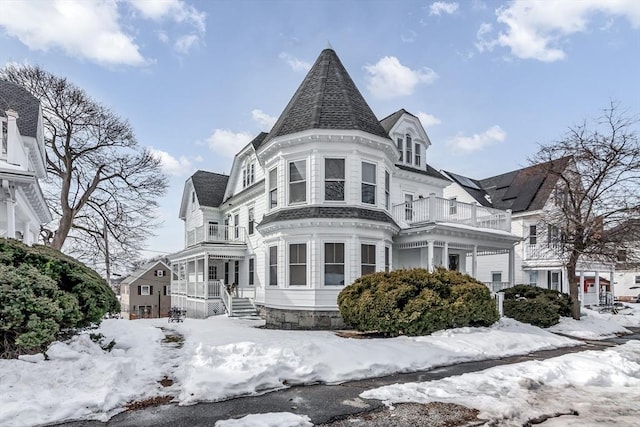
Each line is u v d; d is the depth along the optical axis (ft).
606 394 19.45
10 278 18.03
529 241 76.13
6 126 29.94
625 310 73.15
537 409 16.89
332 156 43.47
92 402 15.15
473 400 17.67
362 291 35.68
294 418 14.82
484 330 34.73
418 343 28.91
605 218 48.08
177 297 85.15
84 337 21.93
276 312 44.29
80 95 75.61
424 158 65.72
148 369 20.02
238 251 67.82
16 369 16.30
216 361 20.86
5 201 27.71
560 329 43.14
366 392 18.61
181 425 14.12
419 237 49.42
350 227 42.32
